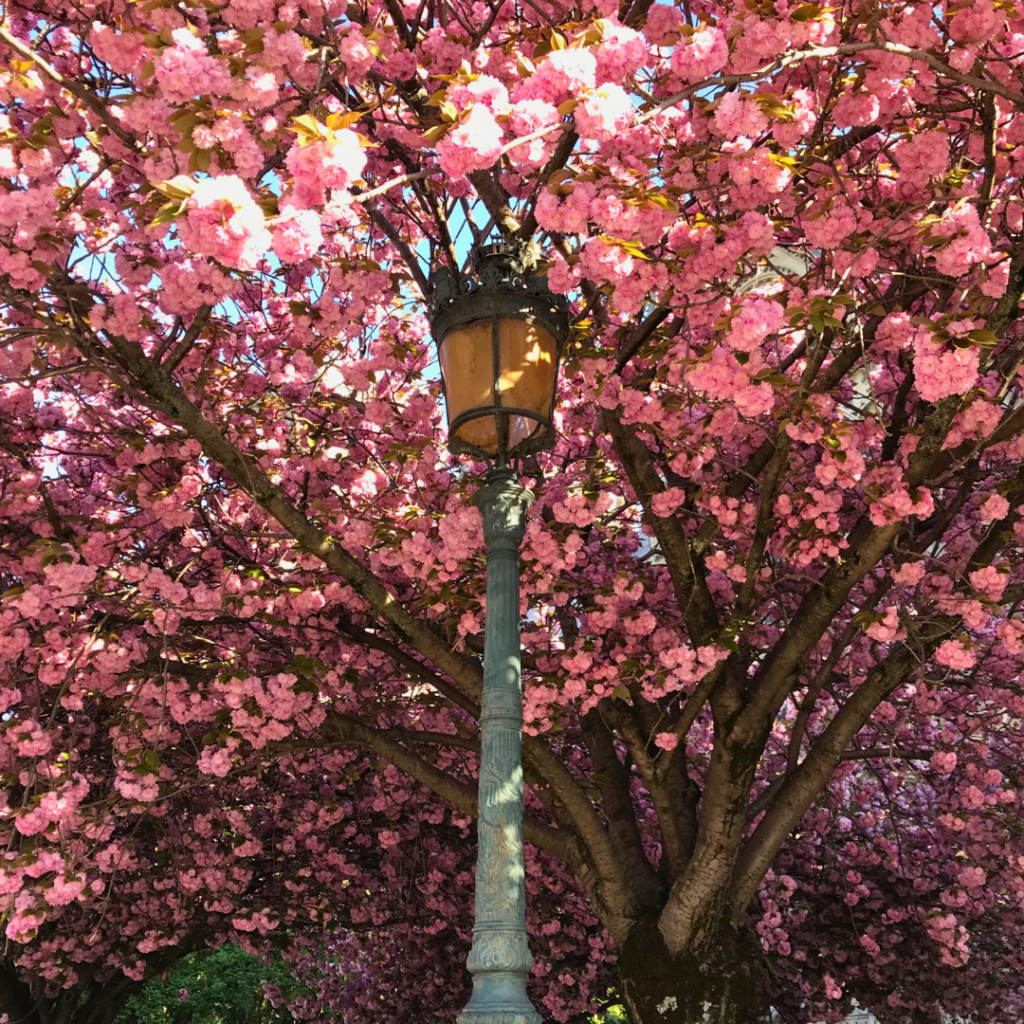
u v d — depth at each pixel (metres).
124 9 4.19
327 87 5.06
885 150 5.08
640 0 5.30
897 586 7.13
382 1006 14.01
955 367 3.63
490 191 5.55
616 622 6.70
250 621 7.65
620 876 6.70
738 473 6.80
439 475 6.78
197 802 9.85
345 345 7.54
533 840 7.20
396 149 5.92
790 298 4.70
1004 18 4.07
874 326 5.85
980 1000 11.97
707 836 6.30
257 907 10.82
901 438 5.62
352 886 12.52
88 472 8.17
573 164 5.02
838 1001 12.38
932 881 11.41
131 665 6.79
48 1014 12.86
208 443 5.32
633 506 7.53
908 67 4.24
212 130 3.04
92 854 7.19
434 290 3.83
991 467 6.46
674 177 4.55
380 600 6.09
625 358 5.75
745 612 6.24
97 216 4.39
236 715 6.30
